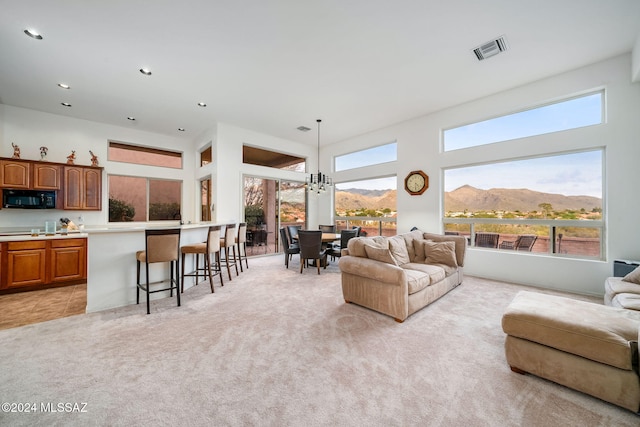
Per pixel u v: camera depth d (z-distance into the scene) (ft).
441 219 16.02
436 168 16.08
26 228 14.87
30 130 15.12
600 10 8.01
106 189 17.58
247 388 5.28
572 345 5.10
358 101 14.52
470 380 5.59
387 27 8.74
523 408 4.80
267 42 9.47
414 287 8.80
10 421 4.42
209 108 15.39
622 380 4.66
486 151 14.14
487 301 10.45
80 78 11.78
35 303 10.40
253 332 7.74
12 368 5.92
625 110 10.39
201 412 4.65
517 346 5.82
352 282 9.93
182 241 12.42
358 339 7.34
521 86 12.82
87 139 16.93
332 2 7.66
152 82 12.23
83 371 5.82
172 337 7.41
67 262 12.87
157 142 19.92
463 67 11.21
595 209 11.34
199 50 9.89
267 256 21.13
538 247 12.80
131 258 10.32
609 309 6.02
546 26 8.75
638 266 9.05
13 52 9.84
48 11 7.80
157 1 7.50
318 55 10.29
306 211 24.09
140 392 5.15
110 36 9.02
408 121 17.49
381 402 4.91
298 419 4.49
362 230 21.31
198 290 11.95
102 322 8.45
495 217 14.11
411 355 6.53
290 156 22.93
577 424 4.44
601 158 11.23
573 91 11.42
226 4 7.67
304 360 6.29
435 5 7.80
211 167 18.54
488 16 8.26
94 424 4.37
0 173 13.32
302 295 11.18
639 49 9.22
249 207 20.17
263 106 15.15
